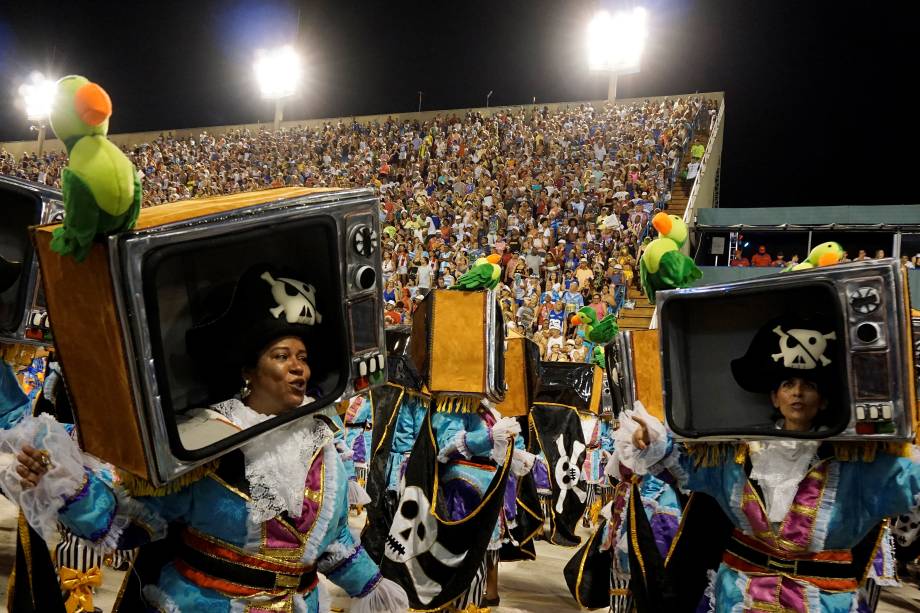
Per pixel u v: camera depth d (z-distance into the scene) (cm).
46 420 182
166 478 174
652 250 259
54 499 179
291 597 205
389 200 2084
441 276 1594
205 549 200
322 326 222
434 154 2441
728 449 247
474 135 2442
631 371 407
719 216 1998
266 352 206
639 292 1505
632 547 299
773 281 231
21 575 227
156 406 170
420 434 457
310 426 212
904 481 224
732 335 260
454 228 1825
